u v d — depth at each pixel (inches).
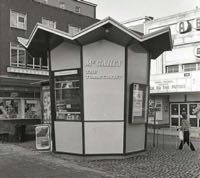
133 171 370.9
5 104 1064.8
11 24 1097.4
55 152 475.5
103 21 412.8
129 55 452.8
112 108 444.5
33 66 1142.3
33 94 1135.6
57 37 451.8
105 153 443.5
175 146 601.3
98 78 443.5
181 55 1204.5
